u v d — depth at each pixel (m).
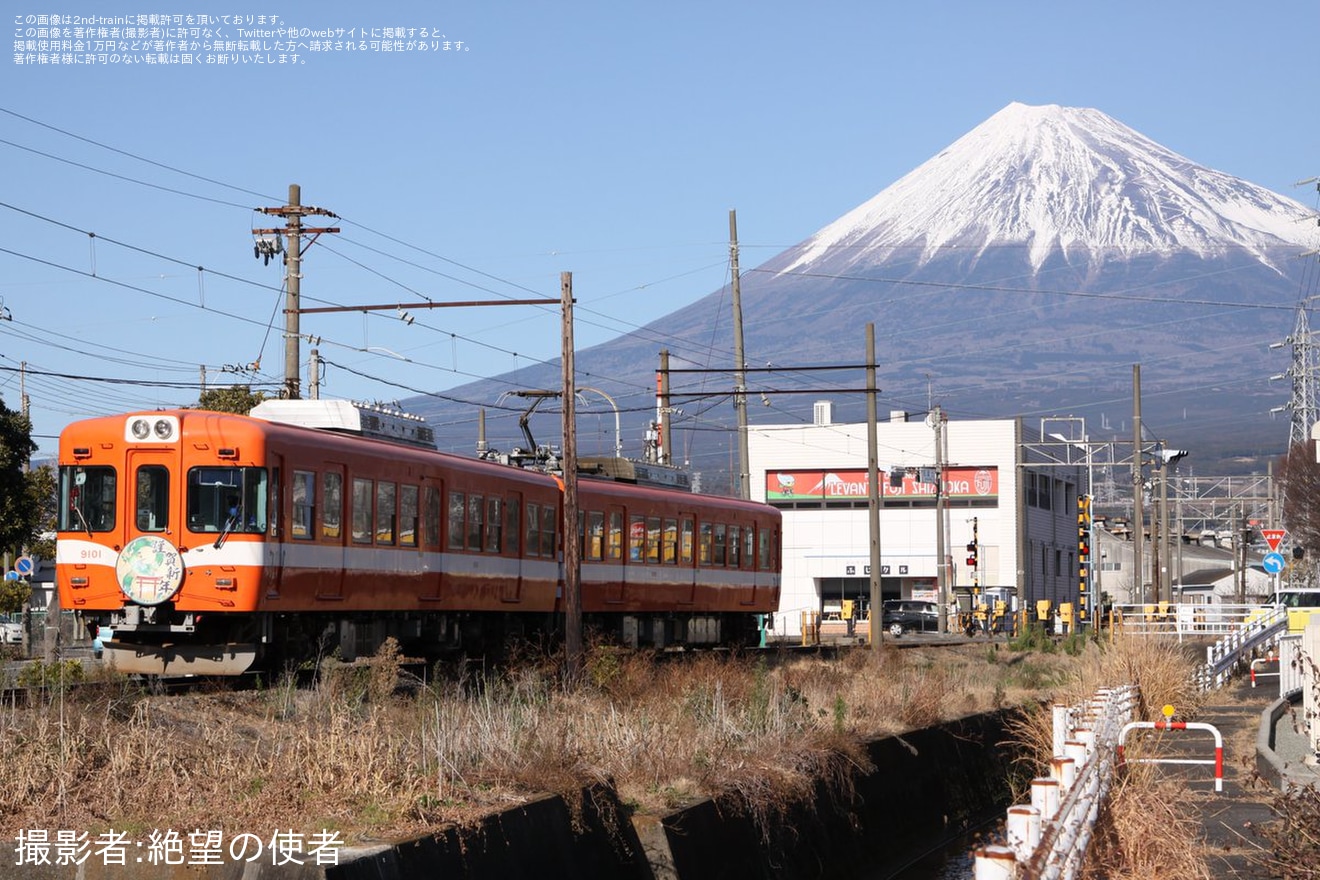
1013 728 28.23
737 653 35.88
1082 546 70.12
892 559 92.81
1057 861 9.34
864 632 75.88
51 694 15.40
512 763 15.59
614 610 35.62
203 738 14.62
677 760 17.67
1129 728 19.27
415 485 27.52
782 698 22.98
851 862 19.97
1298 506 96.56
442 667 26.06
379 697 18.59
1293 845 14.20
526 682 22.38
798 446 94.88
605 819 15.31
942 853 22.62
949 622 74.69
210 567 22.70
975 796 25.95
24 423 43.34
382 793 13.49
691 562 39.38
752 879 17.09
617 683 25.14
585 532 34.44
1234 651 40.94
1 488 42.78
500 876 13.16
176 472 22.98
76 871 11.83
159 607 22.94
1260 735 25.03
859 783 21.42
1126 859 14.36
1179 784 19.27
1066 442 81.75
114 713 15.08
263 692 18.16
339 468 25.03
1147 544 132.12
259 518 22.88
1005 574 91.06
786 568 94.69
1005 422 91.94
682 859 15.69
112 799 13.00
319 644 24.86
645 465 39.47
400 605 26.88
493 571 30.50
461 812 13.40
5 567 54.00
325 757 13.87
